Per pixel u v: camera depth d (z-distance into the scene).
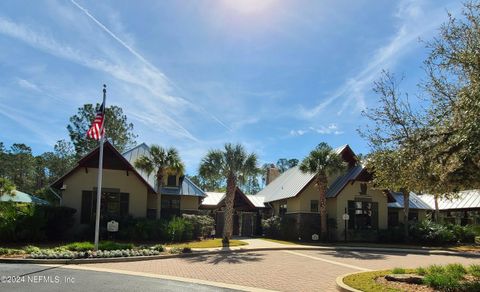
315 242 30.03
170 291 10.64
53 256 16.47
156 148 28.69
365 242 31.27
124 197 28.05
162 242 25.31
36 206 23.17
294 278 13.77
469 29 11.24
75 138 49.75
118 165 28.17
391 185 12.65
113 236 25.34
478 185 10.93
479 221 36.22
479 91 9.69
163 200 31.42
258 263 17.52
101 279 12.13
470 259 21.22
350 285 11.55
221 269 15.48
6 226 21.31
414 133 11.93
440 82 11.98
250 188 68.75
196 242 26.55
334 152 30.75
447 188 11.45
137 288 10.85
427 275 11.62
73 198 27.19
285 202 36.44
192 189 31.72
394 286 11.27
